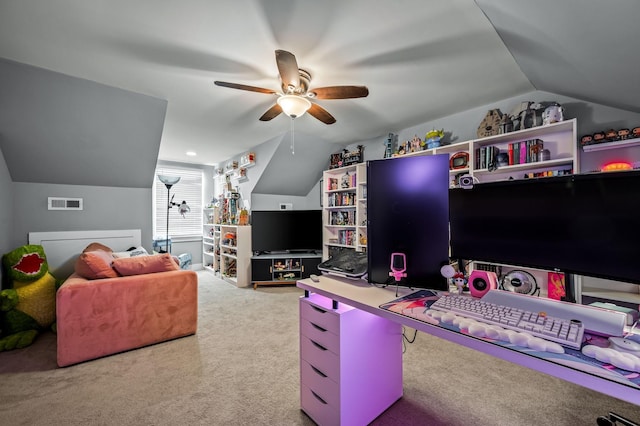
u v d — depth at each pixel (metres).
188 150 4.54
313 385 1.42
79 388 1.71
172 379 1.80
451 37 1.66
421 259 1.24
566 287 0.97
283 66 1.61
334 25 1.56
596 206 0.85
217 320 2.84
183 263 5.08
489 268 2.39
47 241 3.07
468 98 2.55
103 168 3.21
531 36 1.43
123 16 1.48
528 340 0.73
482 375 1.83
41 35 1.64
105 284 2.10
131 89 2.36
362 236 3.77
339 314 1.26
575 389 1.67
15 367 1.95
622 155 2.01
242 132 3.62
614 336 0.75
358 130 3.57
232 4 1.39
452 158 2.76
